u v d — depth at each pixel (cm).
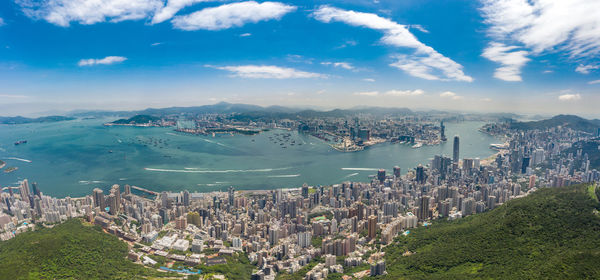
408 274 16950
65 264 17688
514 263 15538
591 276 12744
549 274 13575
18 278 15938
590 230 16562
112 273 17862
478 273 15512
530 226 18000
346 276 17712
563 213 18288
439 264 17262
